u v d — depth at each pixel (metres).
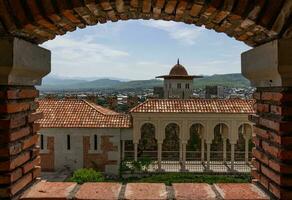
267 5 3.30
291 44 3.31
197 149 33.88
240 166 29.86
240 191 3.89
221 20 3.82
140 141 32.84
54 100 32.88
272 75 3.57
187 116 29.75
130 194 3.78
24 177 3.77
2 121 3.36
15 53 3.39
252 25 3.56
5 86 3.43
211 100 31.50
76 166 29.52
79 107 31.70
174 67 53.94
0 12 3.23
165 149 33.19
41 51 4.17
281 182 3.38
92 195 3.74
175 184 4.15
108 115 30.80
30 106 4.01
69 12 3.54
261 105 4.01
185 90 50.75
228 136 29.70
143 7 3.81
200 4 3.49
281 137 3.37
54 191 3.84
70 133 29.53
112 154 29.34
